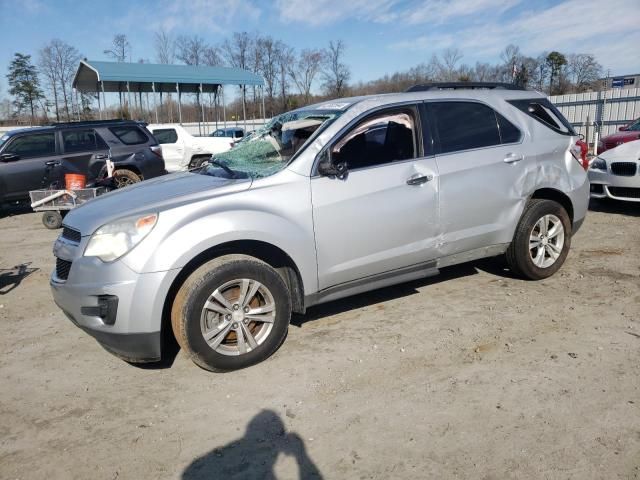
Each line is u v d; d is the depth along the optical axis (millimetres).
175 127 15414
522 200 4812
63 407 3365
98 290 3369
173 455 2830
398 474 2574
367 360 3742
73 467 2771
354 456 2730
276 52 41719
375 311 4629
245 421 3098
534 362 3584
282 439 2908
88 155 10680
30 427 3160
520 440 2773
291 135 4371
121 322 3354
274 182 3795
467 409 3078
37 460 2848
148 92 25969
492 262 5812
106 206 3811
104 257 3412
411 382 3416
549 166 4953
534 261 5027
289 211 3762
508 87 5164
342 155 4062
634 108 19516
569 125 5316
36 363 4004
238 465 2719
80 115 41969
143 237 3383
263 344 3725
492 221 4699
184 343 3479
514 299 4723
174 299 3578
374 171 4102
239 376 3623
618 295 4691
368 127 4172
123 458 2824
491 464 2605
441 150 4434
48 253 7484
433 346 3900
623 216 7965
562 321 4211
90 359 4035
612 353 3648
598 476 2486
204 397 3387
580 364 3521
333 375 3562
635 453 2629
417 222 4273
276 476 2617
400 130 4316
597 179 8109
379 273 4219
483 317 4367
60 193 8914
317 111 4449
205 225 3463
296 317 4582
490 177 4602
